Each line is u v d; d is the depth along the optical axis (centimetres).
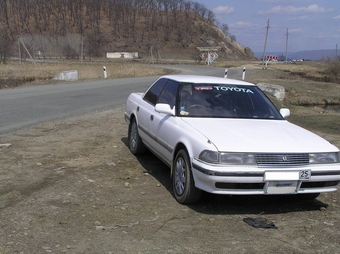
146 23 14262
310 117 1363
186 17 15062
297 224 456
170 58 11756
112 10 14888
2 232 397
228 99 602
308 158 468
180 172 510
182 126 527
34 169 616
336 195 572
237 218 466
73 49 8856
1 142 781
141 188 556
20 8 13775
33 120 1035
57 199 494
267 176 449
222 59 12525
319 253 383
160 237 402
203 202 512
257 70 4956
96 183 565
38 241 381
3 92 1725
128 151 766
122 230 414
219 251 377
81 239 389
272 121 577
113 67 4238
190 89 604
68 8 14600
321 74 4819
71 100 1491
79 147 776
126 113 793
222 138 473
